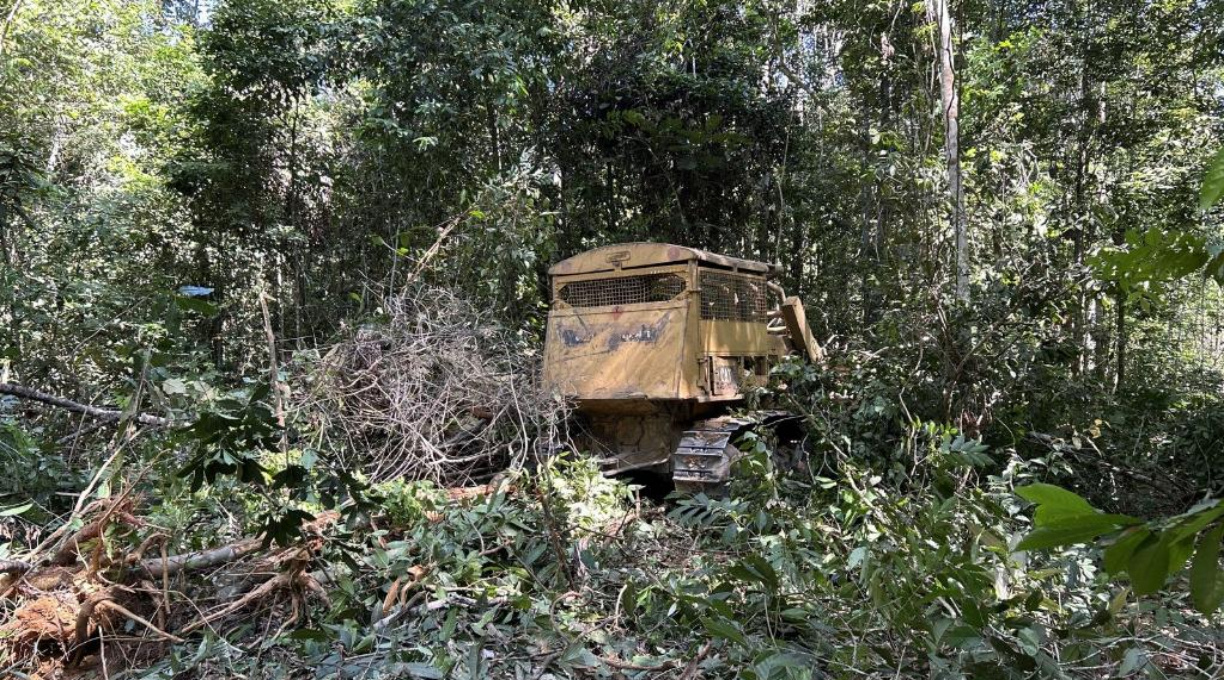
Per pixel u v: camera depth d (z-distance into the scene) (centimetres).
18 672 321
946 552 304
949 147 841
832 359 728
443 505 463
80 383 649
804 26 1345
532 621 362
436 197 1078
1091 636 317
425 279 845
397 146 1009
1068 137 1293
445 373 591
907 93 1194
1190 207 1166
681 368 619
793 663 278
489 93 1009
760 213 1347
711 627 290
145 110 1332
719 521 529
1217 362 1794
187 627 353
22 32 1085
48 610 343
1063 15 1274
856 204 1392
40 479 471
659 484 704
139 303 759
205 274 1191
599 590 415
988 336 624
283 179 1229
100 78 1304
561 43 1108
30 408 619
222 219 1188
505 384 594
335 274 1184
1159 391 941
